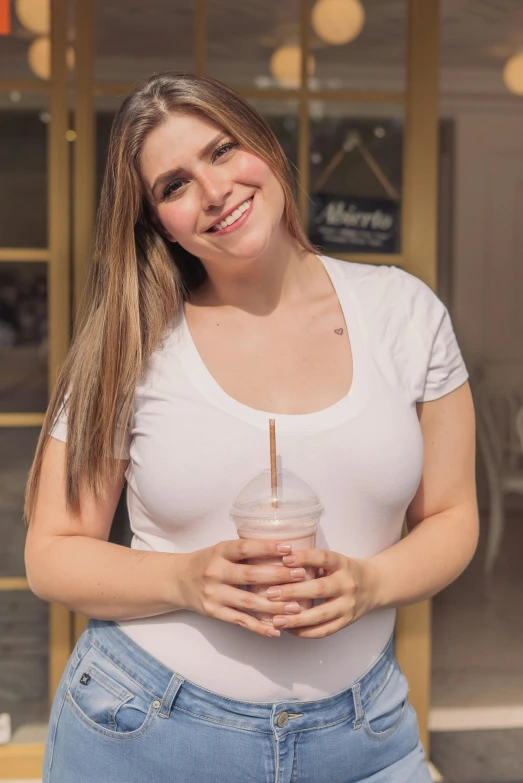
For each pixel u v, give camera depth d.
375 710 1.28
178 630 1.25
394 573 1.23
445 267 6.34
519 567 5.28
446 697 3.38
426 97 2.85
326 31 2.84
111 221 1.30
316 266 1.39
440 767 2.87
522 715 3.23
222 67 2.83
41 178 2.80
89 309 1.35
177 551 1.29
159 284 1.35
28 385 2.86
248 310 1.34
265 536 1.11
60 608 2.87
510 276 6.33
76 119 2.79
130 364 1.29
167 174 1.23
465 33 5.29
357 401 1.25
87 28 2.78
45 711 2.89
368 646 1.28
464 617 4.36
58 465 1.33
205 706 1.23
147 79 1.28
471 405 1.38
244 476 1.23
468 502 1.37
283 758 1.23
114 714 1.25
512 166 6.29
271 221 1.26
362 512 1.25
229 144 1.23
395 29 2.84
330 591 1.11
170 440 1.25
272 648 1.23
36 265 2.83
